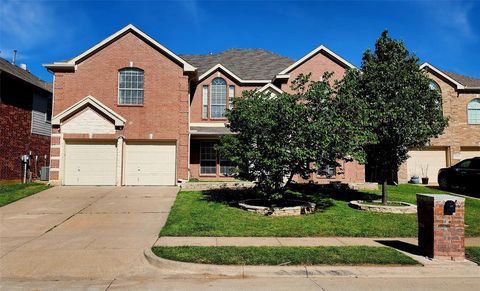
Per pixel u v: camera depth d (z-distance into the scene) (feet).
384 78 46.14
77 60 64.69
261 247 28.71
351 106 42.96
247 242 30.91
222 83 75.15
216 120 74.28
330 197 55.21
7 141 67.97
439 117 46.34
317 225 37.35
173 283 21.47
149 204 47.73
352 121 43.11
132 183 64.18
